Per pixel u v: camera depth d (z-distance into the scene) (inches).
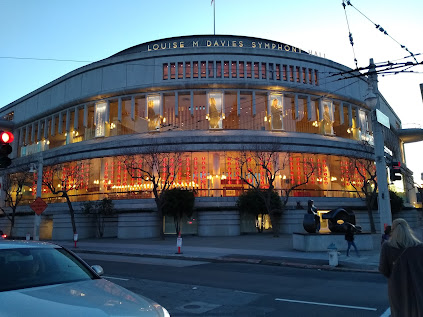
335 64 1803.6
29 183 1694.1
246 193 1460.4
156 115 1638.8
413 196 2502.5
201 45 1817.2
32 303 137.3
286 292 366.0
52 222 1715.1
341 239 783.7
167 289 381.7
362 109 1895.9
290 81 1692.9
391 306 149.3
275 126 1638.8
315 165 1616.6
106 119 1705.2
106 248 970.1
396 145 2381.9
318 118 1723.7
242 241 1131.9
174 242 1156.5
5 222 1945.1
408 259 145.2
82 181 1667.1
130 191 1533.0
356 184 1680.6
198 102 1660.9
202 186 1525.6
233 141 1546.5
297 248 828.6
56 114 1921.8
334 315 273.9
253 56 1685.5
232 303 315.6
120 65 1710.1
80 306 135.6
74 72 1824.6
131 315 132.3
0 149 414.0
